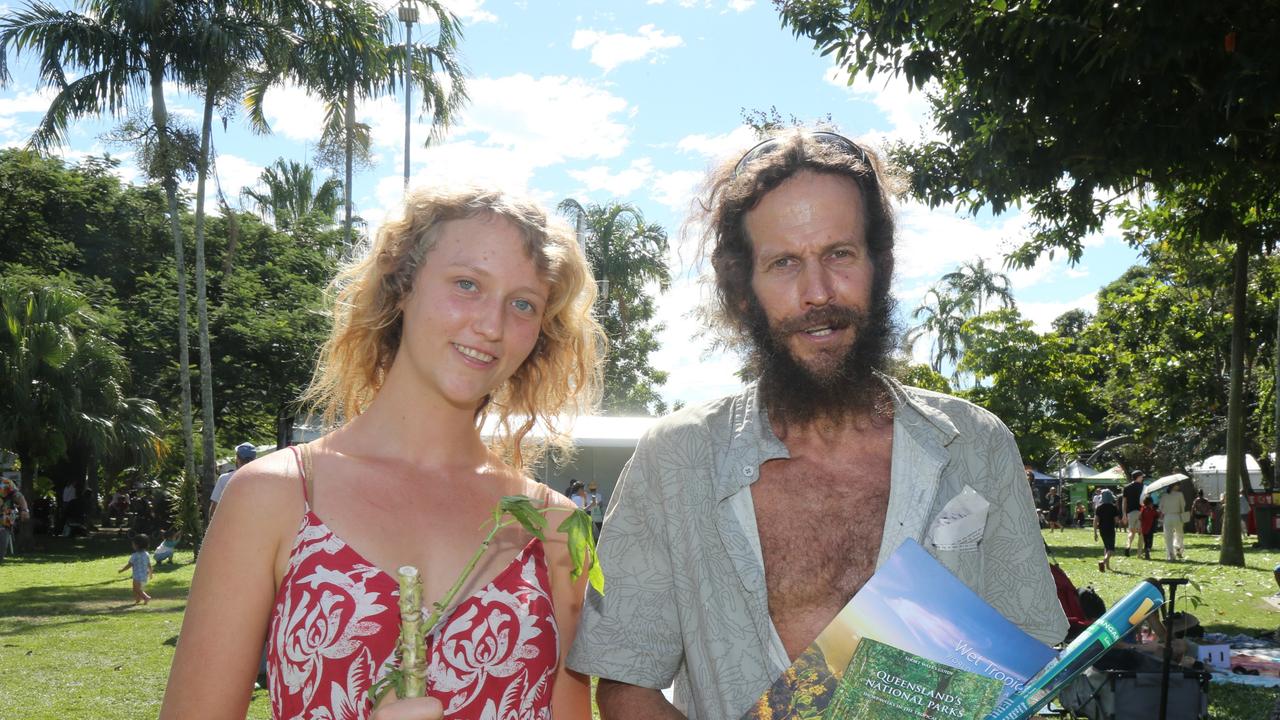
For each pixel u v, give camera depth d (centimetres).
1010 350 2731
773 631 154
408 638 136
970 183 858
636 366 3478
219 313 2620
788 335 162
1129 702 513
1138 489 1964
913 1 647
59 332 2297
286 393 2641
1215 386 2527
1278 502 2161
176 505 2141
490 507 184
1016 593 161
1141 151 693
